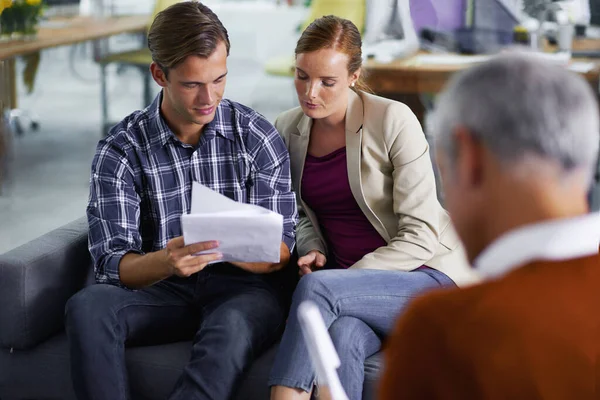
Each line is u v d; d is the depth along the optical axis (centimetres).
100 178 203
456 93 89
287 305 214
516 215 84
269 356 196
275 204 211
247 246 180
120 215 201
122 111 623
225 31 196
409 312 86
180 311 206
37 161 489
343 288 188
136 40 712
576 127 83
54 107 627
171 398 184
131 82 711
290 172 218
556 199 83
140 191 206
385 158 209
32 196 427
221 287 206
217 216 176
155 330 203
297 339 179
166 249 187
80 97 660
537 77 85
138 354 199
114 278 196
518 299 80
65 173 467
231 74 739
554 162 83
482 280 86
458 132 88
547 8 384
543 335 78
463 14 391
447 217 216
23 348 204
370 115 210
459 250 213
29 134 551
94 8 602
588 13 399
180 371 195
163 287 207
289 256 208
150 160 205
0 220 391
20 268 199
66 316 194
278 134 215
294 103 644
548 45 381
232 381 185
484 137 85
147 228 210
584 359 77
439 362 81
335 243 217
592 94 87
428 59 365
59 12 582
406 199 206
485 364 78
